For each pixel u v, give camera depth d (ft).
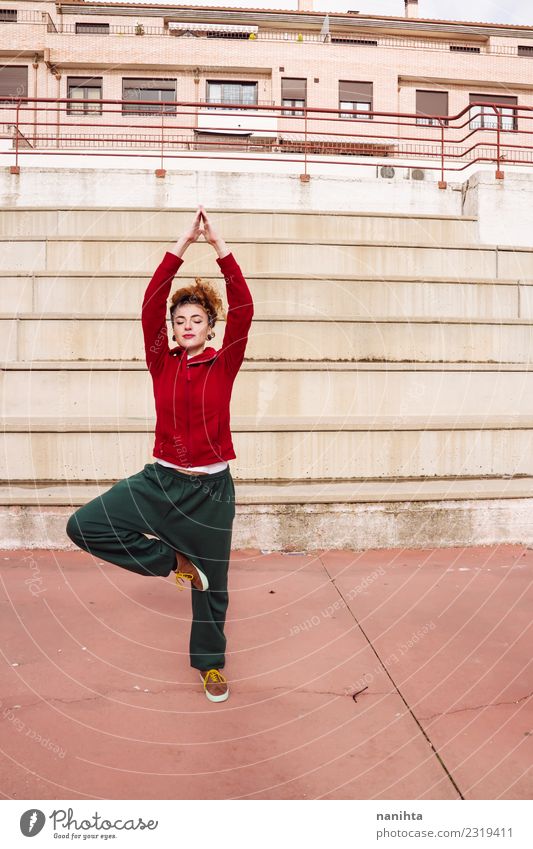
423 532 12.76
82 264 19.63
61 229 21.74
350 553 12.46
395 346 16.60
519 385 15.87
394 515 12.68
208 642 6.99
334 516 12.59
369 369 15.19
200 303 6.91
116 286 17.35
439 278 18.11
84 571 11.18
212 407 6.66
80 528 6.45
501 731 6.29
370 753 5.92
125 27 75.31
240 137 60.39
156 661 7.85
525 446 14.02
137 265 19.71
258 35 77.41
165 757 5.83
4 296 17.35
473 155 75.77
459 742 6.10
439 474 13.70
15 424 13.00
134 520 6.53
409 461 13.57
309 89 73.87
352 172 33.83
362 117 74.69
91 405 14.57
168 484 6.59
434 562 11.95
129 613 9.36
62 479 13.07
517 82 77.82
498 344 17.08
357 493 12.59
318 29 77.66
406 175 27.45
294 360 16.21
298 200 26.45
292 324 16.21
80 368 14.51
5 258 19.62
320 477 13.34
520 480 13.88
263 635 8.68
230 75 73.82
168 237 19.80
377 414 15.21
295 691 7.14
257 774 5.59
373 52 74.90
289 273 19.15
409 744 6.08
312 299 17.65
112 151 34.42
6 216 21.74
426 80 76.43
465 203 25.55
